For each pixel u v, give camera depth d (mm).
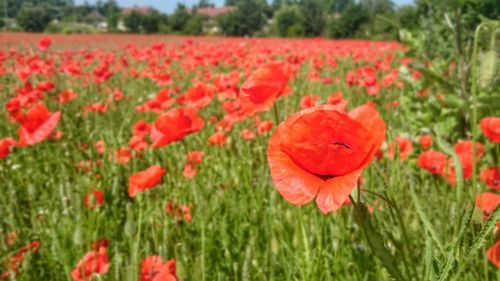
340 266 2502
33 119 2732
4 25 97062
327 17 70438
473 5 3979
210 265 2854
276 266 2711
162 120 2580
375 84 6516
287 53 13039
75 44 35375
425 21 4496
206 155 4539
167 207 3117
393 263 1228
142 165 4520
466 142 2230
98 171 4359
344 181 1030
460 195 1453
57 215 3105
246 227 3250
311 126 1051
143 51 11461
